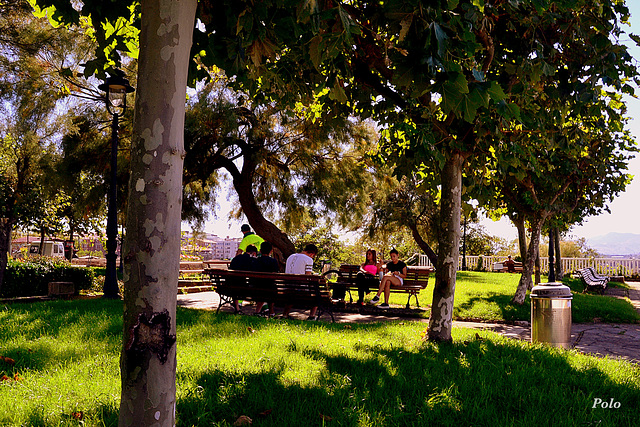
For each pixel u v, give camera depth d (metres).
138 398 2.35
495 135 6.21
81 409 3.64
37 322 7.09
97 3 4.24
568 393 4.38
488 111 5.56
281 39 4.12
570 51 6.07
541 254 36.12
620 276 27.31
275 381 4.35
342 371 4.82
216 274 9.42
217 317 8.16
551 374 4.88
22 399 3.80
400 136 7.86
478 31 5.48
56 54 10.45
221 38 4.14
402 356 5.48
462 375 4.75
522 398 4.12
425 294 14.52
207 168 13.73
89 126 13.50
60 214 20.39
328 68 5.23
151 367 2.36
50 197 16.02
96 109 13.55
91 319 7.30
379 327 7.99
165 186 2.41
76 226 21.89
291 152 14.77
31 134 11.52
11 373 4.58
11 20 10.08
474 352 5.79
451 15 3.54
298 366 4.92
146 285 2.37
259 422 3.50
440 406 3.87
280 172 15.75
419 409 3.86
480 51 6.27
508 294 14.31
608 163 13.14
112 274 10.46
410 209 23.36
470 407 3.90
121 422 2.38
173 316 2.46
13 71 10.38
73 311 8.08
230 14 3.85
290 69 5.61
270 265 9.30
